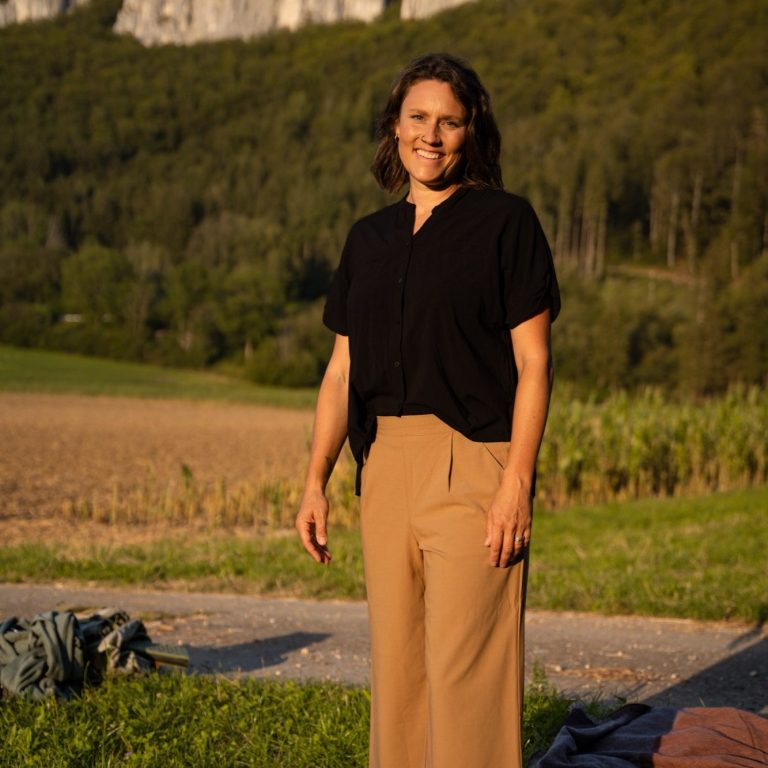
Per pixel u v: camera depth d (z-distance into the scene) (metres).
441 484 2.25
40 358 92.19
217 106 181.62
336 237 124.00
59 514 14.50
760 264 78.12
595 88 156.62
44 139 165.12
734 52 148.12
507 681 2.24
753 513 11.30
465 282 2.24
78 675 4.10
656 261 121.31
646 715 3.38
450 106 2.37
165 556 8.79
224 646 5.36
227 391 68.19
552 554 8.71
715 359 72.06
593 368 74.75
